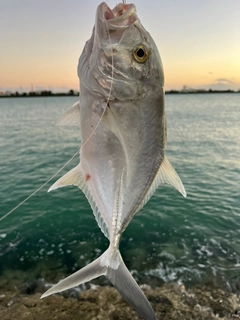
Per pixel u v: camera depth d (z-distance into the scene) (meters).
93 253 0.81
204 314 0.56
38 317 0.55
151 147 0.28
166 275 0.70
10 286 0.67
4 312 0.57
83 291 0.63
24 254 0.81
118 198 0.29
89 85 0.25
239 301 0.61
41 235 0.91
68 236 0.90
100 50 0.24
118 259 0.29
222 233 0.91
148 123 0.27
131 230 0.93
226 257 0.78
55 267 0.75
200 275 0.70
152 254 0.80
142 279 0.69
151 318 0.27
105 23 0.24
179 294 0.63
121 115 0.26
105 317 0.55
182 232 0.92
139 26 0.25
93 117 0.26
